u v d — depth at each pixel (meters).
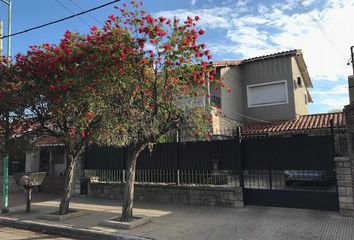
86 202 11.87
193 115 8.57
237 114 21.14
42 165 16.08
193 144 11.02
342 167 8.52
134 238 7.34
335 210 8.96
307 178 9.90
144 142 8.52
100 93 7.83
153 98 8.08
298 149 9.44
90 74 7.73
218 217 8.90
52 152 15.71
